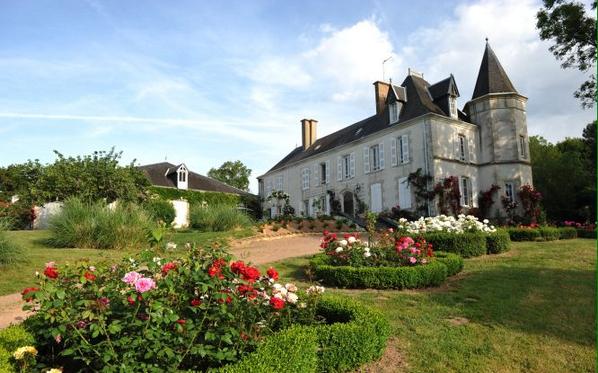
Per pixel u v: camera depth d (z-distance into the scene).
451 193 22.09
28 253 9.94
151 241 4.30
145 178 25.28
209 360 3.49
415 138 23.81
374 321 4.61
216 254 3.88
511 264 10.25
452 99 24.81
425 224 12.70
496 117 24.58
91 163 22.36
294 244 14.53
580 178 33.38
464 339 5.18
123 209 13.55
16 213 20.53
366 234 17.98
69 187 21.06
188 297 3.51
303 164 33.56
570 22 15.98
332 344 4.16
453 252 11.35
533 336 5.29
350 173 28.69
